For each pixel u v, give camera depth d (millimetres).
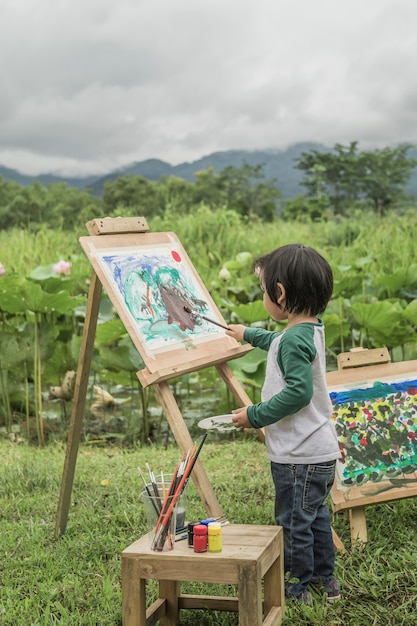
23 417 5793
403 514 3406
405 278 6020
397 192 36969
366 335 5809
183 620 2629
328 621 2543
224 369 3146
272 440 2678
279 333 2953
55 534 3342
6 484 4090
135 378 5367
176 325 3057
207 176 40938
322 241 10586
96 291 3127
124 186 33000
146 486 2389
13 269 7895
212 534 2248
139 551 2279
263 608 2492
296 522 2623
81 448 5031
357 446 3303
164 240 3416
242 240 10266
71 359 5629
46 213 29688
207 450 4812
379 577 2803
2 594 2836
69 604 2742
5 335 5422
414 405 3445
